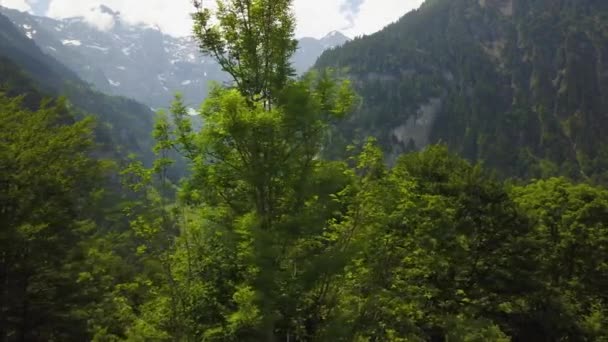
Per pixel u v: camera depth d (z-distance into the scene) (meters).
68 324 19.66
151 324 9.43
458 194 25.38
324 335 8.27
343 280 8.95
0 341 19.48
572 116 172.00
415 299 14.22
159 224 8.55
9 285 18.55
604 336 25.84
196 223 8.79
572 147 165.38
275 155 8.27
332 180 8.41
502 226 25.09
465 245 22.97
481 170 26.67
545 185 33.78
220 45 8.84
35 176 18.83
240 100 7.57
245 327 8.40
